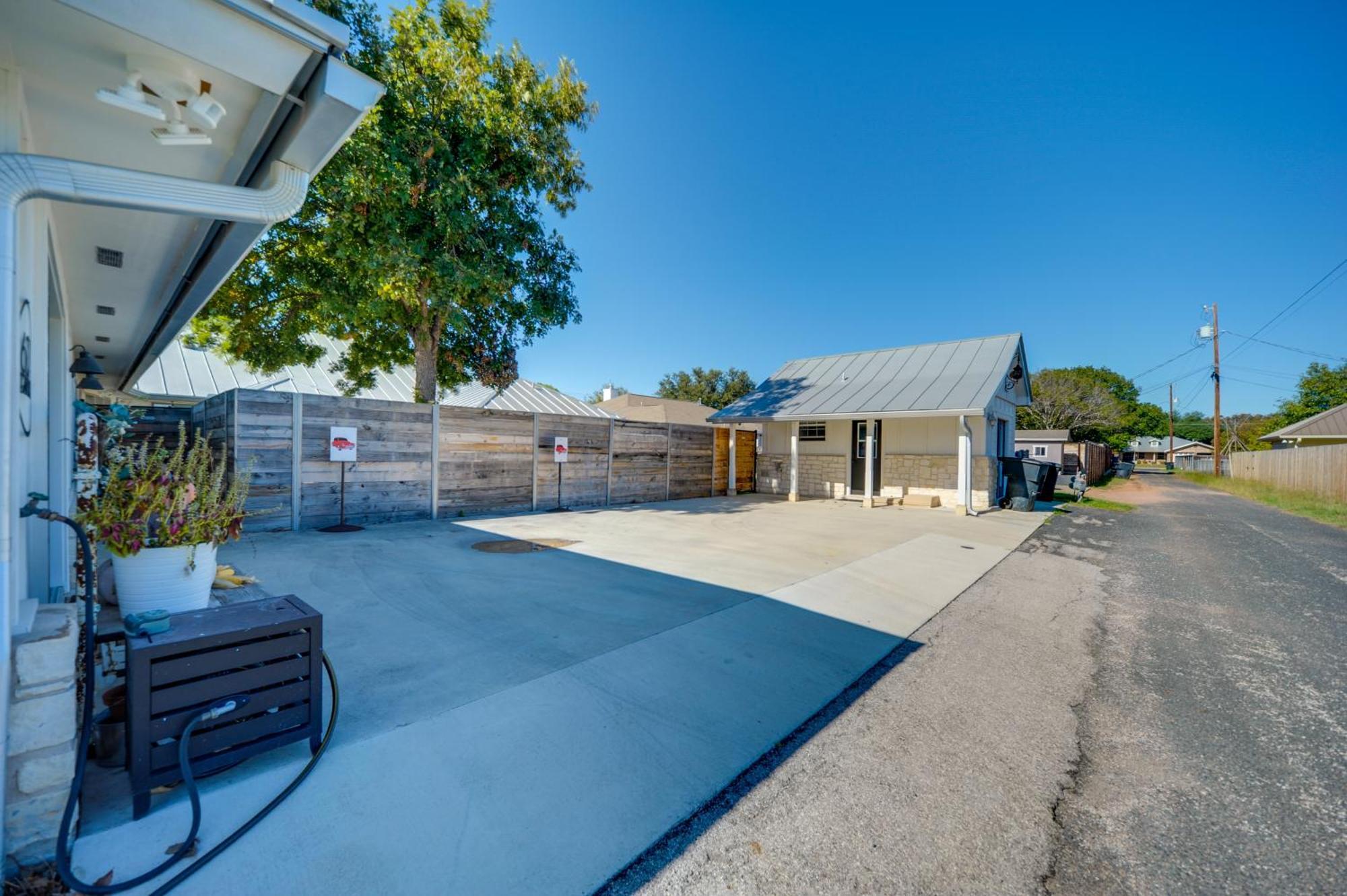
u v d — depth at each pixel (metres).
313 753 2.51
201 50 1.94
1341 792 2.58
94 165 2.03
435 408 9.68
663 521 10.62
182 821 2.07
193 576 2.76
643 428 13.83
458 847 2.01
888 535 9.55
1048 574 7.09
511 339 13.17
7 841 1.78
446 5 10.25
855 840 2.16
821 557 7.50
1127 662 4.18
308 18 2.01
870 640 4.48
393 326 12.41
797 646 4.28
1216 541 9.78
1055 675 3.92
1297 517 13.18
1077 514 13.41
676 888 1.87
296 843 1.99
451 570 6.10
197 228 3.76
